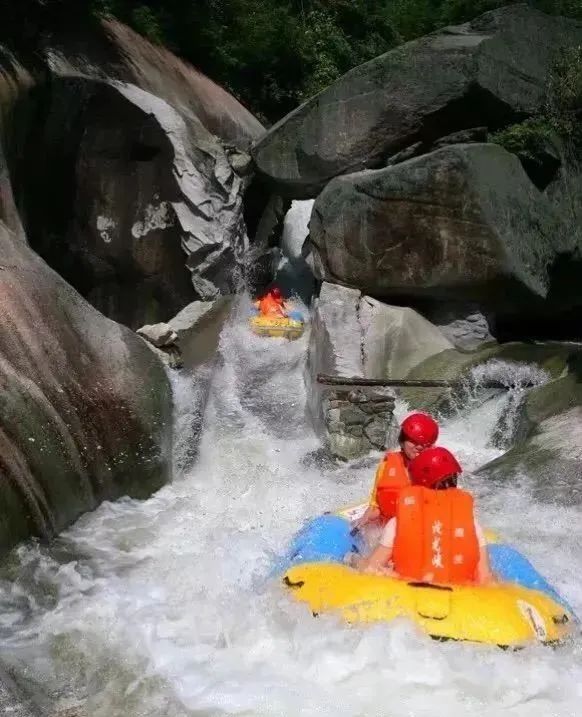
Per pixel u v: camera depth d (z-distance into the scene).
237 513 9.45
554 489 9.24
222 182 17.11
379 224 14.33
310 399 13.59
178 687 5.08
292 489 10.44
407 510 5.61
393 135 15.74
